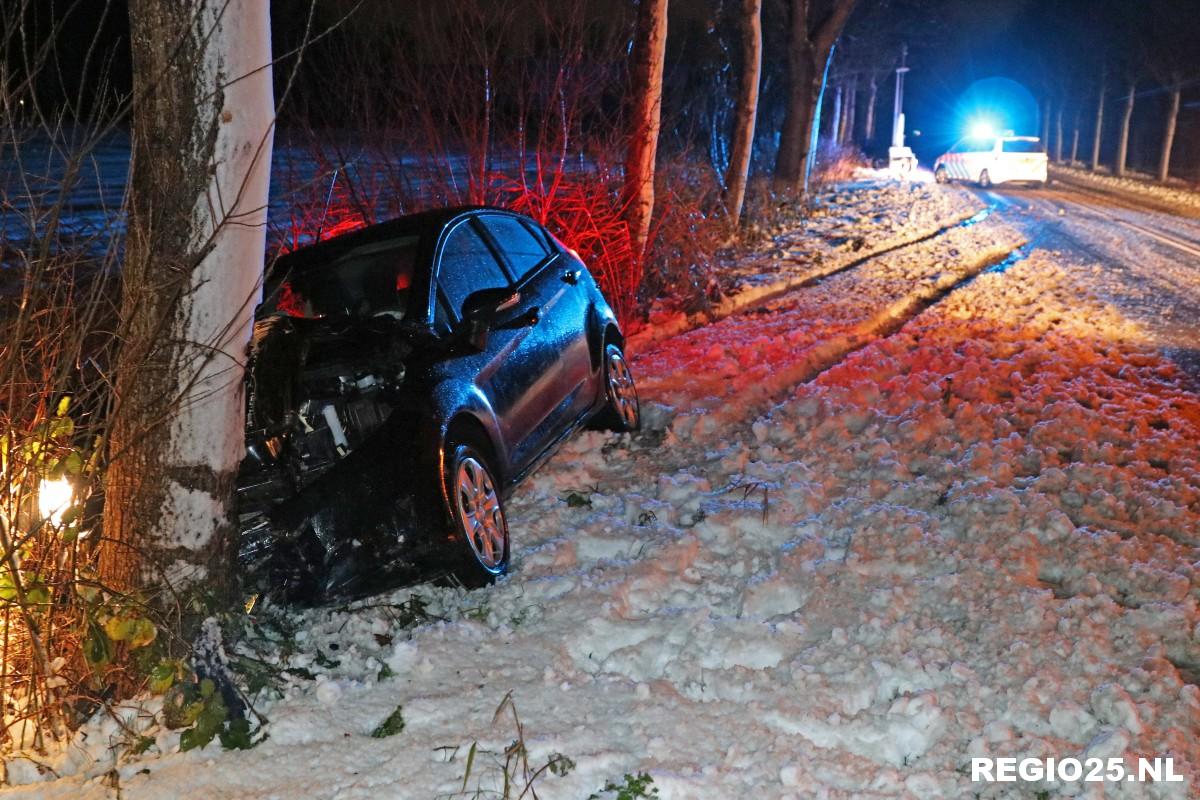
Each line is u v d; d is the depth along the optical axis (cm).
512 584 499
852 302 1289
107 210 413
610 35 1094
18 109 381
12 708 391
